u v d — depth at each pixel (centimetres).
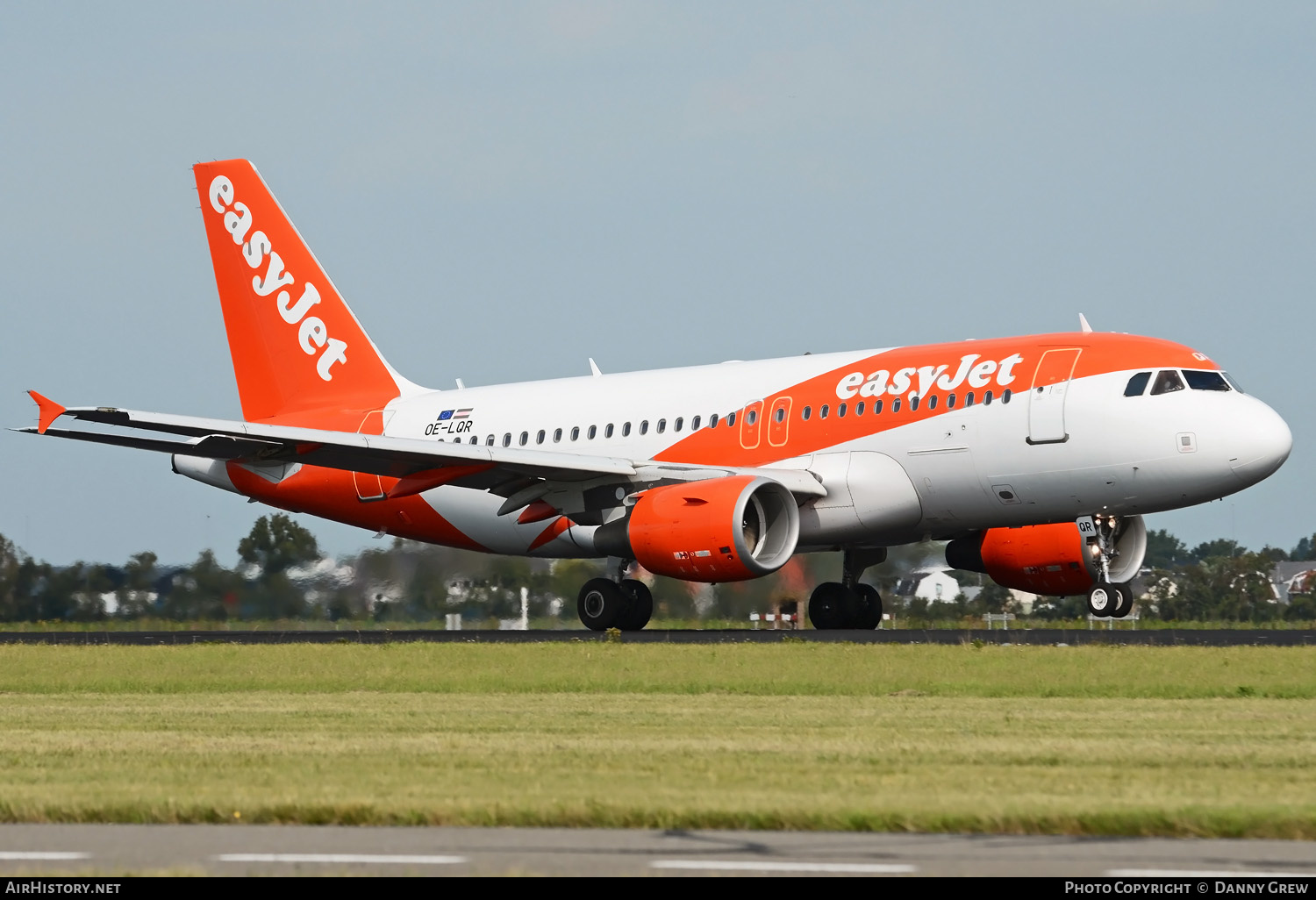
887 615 14575
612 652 8694
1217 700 6338
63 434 11906
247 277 14675
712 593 13825
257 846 3086
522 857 2966
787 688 7000
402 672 7956
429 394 14112
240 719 5675
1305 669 7281
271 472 14250
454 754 4419
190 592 15025
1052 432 10612
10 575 15225
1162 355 10606
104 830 3272
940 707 6031
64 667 8581
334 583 15012
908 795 3575
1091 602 11538
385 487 13638
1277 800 3478
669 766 4125
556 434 12988
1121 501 10650
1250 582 17038
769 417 11844
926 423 11100
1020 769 4022
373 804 3444
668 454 12306
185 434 11962
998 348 11131
